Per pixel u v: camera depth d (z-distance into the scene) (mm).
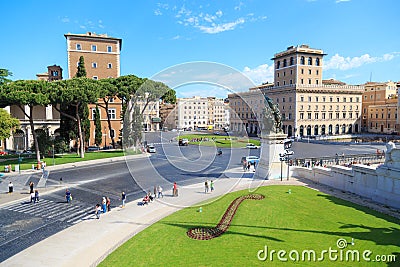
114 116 53656
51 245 13164
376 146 54812
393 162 18469
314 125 76375
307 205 17922
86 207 19219
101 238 13797
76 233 14547
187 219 15148
